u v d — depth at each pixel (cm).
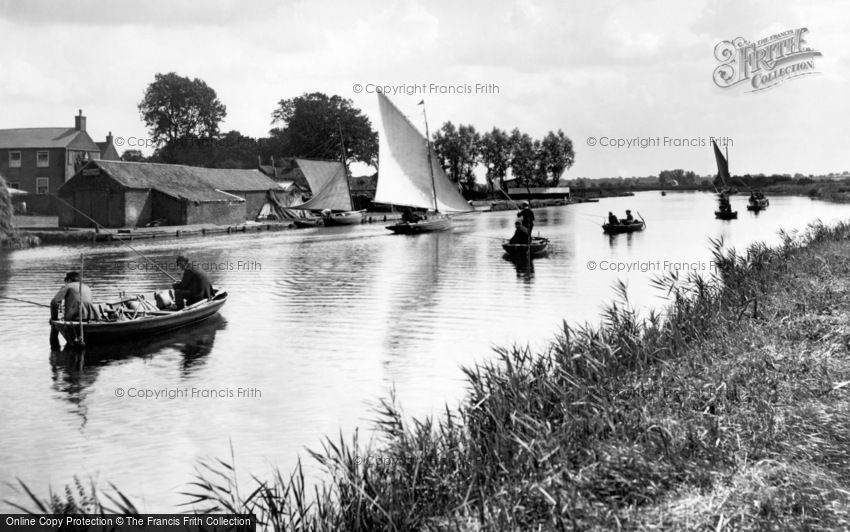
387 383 1505
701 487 713
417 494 804
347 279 3278
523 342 1855
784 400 916
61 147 7750
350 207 8856
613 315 1484
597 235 5706
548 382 1049
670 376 1055
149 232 6066
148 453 1141
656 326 1394
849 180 13888
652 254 4106
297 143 13850
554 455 810
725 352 1184
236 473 1055
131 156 13262
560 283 2964
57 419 1309
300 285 3086
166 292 2217
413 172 7519
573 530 651
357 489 799
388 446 989
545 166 16088
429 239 5925
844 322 1275
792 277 1819
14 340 2000
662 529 648
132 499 969
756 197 8869
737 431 828
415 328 2077
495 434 873
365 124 14075
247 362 1712
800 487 685
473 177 15412
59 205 6662
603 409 911
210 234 6681
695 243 4734
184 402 1395
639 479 737
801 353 1095
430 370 1602
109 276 3516
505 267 3634
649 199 17125
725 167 10169
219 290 2548
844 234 2842
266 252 4784
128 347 1889
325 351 1809
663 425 852
